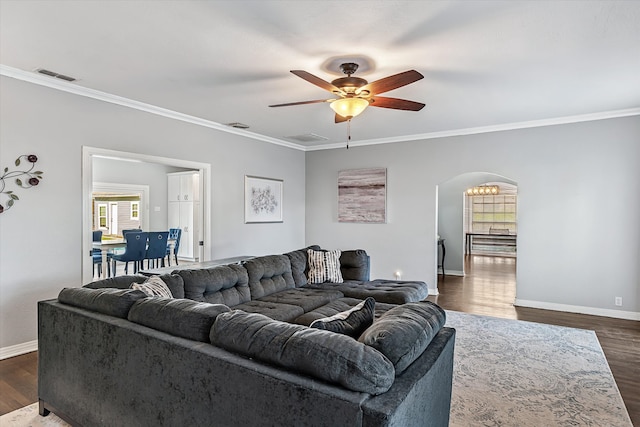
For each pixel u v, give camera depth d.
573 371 3.07
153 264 8.09
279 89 3.75
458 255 7.71
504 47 2.77
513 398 2.62
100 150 3.93
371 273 6.40
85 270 3.79
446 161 5.73
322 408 1.28
